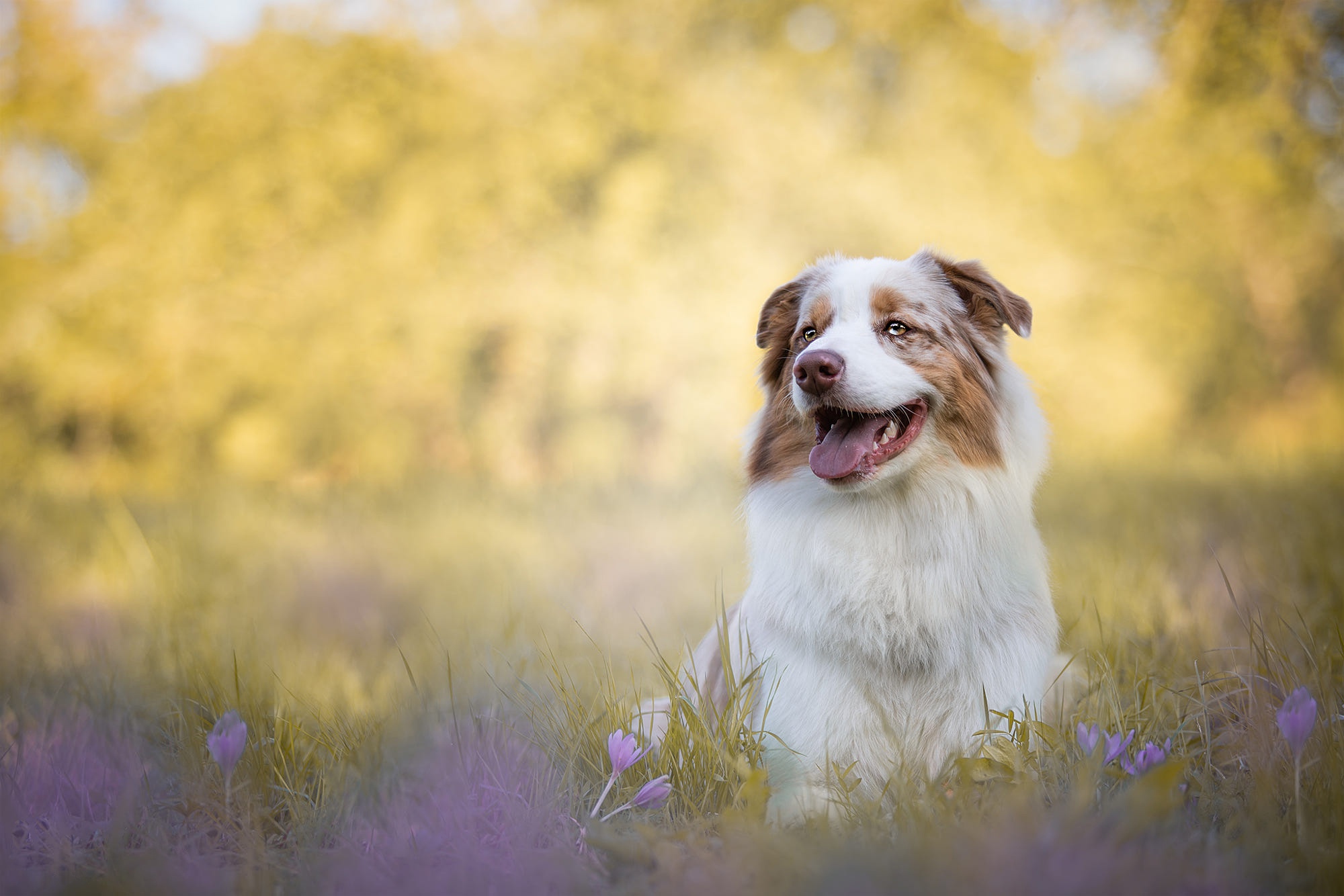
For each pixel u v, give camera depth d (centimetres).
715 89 1470
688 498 1134
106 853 284
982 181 1545
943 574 346
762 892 230
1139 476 1143
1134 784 252
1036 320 1507
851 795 315
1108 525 830
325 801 320
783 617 354
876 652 341
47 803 332
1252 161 1675
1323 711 313
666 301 1353
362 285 1395
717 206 1398
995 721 336
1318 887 229
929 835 249
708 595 676
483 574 781
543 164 1388
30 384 1451
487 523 1004
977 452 360
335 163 1411
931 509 350
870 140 1560
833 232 1420
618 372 1384
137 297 1416
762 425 395
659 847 260
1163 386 1747
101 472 1448
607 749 335
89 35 1498
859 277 383
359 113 1421
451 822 295
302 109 1445
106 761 363
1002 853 228
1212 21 1622
